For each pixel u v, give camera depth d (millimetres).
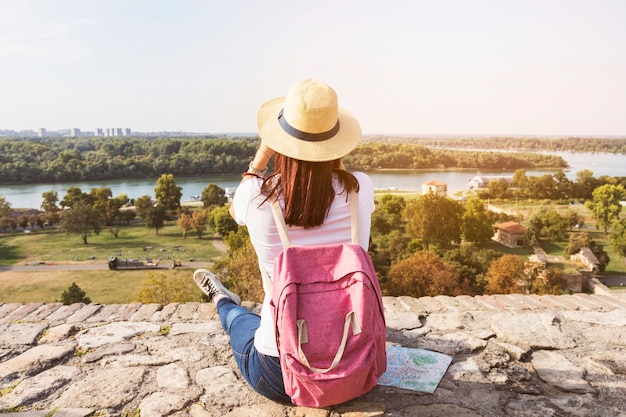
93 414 1938
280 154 1660
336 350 1526
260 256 1724
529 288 56781
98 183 174125
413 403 1983
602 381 2205
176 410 1960
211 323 2941
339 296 1569
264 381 1815
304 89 1614
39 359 2447
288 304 1510
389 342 2609
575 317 3025
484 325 2869
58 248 92500
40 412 1953
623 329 2824
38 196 147375
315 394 1584
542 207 124688
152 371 2314
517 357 2451
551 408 1969
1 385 2191
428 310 3139
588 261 70625
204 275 2354
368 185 1775
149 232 107875
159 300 42281
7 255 87062
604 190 104688
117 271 74688
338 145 1628
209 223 105375
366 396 2035
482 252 69625
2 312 3152
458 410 1935
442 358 2393
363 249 1641
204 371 2303
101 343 2652
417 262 53469
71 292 46031
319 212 1628
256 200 1663
